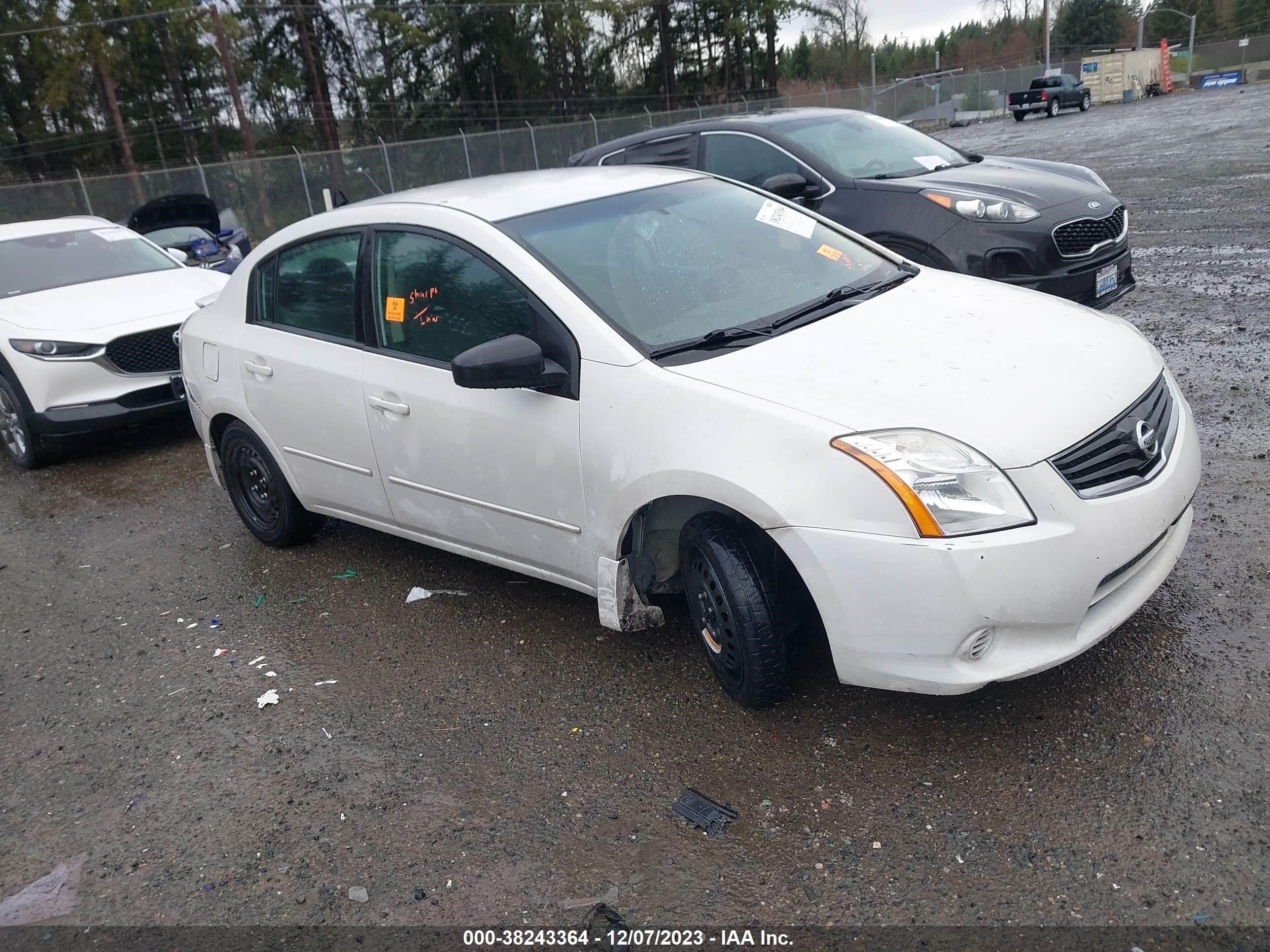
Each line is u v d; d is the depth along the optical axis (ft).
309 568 15.96
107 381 22.30
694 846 8.89
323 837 9.65
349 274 13.61
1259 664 10.20
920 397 9.34
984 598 8.54
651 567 11.09
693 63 186.91
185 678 13.10
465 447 12.08
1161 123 87.76
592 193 13.15
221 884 9.21
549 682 11.77
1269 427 16.34
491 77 163.94
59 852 10.00
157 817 10.33
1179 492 9.70
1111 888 7.84
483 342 11.84
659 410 10.09
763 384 9.80
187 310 23.49
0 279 25.13
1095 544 8.79
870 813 8.99
